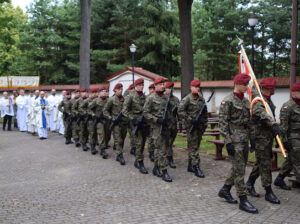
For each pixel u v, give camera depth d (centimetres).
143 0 3155
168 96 686
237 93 488
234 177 485
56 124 1578
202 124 692
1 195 586
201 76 3369
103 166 802
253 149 502
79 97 1130
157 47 3200
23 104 1672
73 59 3653
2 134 1536
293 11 907
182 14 1236
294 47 911
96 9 3369
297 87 539
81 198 558
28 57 3641
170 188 604
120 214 477
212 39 3192
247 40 3055
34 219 466
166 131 662
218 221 442
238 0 3055
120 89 833
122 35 3319
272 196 517
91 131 967
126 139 1264
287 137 555
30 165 840
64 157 931
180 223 438
